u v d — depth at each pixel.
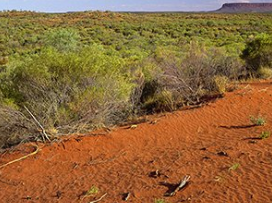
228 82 11.34
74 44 24.39
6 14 79.44
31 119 7.77
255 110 8.41
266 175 5.23
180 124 8.02
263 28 48.44
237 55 14.26
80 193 5.54
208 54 12.62
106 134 7.68
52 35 24.42
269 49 13.68
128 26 54.28
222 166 5.69
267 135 6.63
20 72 8.99
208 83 10.58
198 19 74.00
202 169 5.69
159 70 11.34
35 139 7.66
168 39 36.91
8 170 6.68
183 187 5.20
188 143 6.98
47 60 9.03
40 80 8.57
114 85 9.12
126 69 11.94
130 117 9.20
